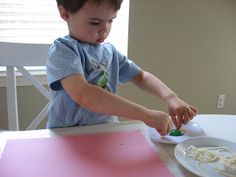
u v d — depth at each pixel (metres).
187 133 0.76
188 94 1.90
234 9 1.81
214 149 0.67
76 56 0.80
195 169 0.58
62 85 0.77
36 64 1.14
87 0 0.73
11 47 1.10
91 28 0.81
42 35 1.59
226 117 0.88
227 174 0.57
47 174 0.56
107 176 0.56
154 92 0.94
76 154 0.63
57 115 0.86
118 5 0.77
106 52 0.95
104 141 0.70
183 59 1.80
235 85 2.02
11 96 1.13
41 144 0.67
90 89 0.73
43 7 1.56
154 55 1.72
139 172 0.58
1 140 0.69
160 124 0.71
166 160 0.63
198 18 1.75
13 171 0.56
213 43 1.84
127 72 1.01
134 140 0.71
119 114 0.72
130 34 1.63
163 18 1.67
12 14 1.53
